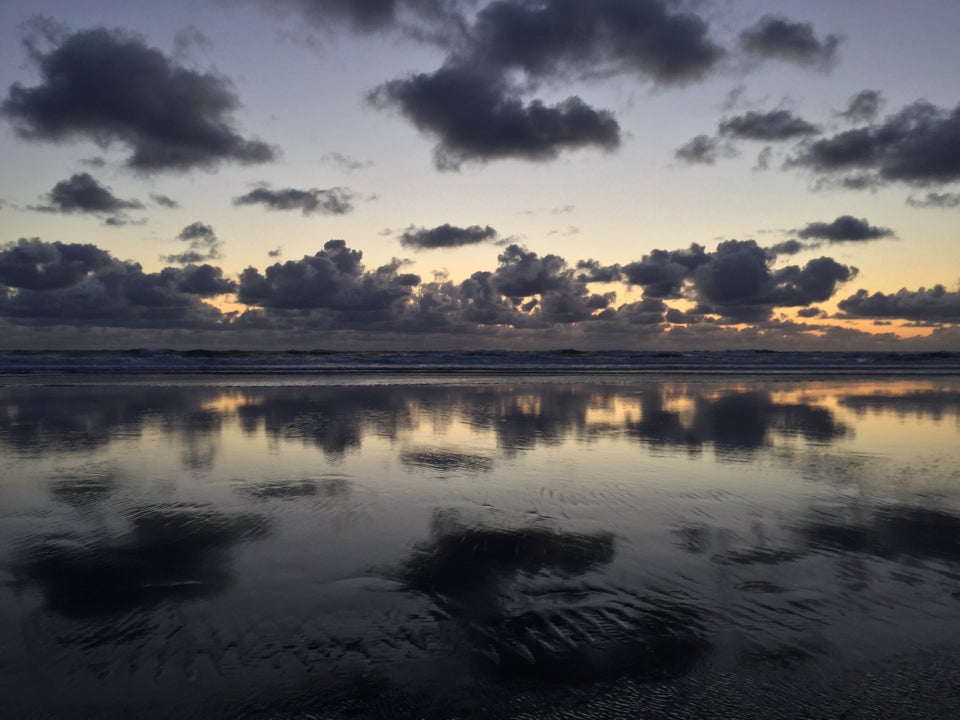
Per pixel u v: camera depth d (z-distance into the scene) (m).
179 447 10.32
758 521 6.42
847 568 5.15
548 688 3.41
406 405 16.88
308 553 5.44
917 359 69.12
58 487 7.67
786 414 15.40
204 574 4.96
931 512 6.80
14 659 3.66
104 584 4.75
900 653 3.78
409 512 6.68
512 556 5.38
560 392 21.69
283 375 32.00
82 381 26.41
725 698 3.32
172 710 3.20
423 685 3.43
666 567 5.14
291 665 3.62
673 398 19.52
